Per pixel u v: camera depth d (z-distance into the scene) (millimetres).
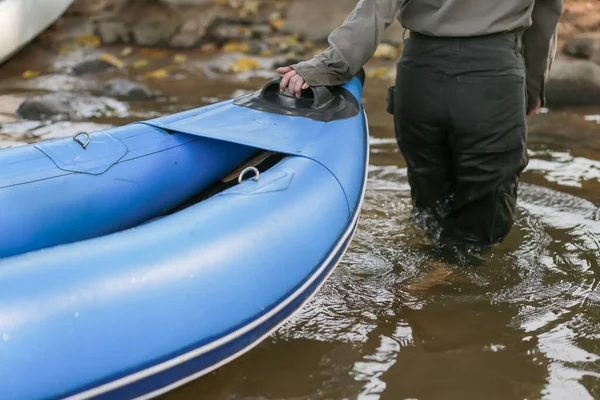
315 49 7043
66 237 2543
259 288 2191
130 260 2041
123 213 2672
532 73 3188
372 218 3555
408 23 2930
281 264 2268
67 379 1835
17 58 6711
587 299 2881
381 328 2715
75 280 1942
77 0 7980
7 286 1883
